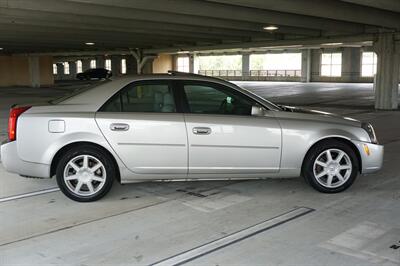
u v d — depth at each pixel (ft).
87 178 16.71
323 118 17.95
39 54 124.88
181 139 16.69
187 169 16.93
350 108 57.06
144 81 17.11
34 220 14.93
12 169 16.67
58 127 16.25
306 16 50.42
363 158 17.85
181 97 17.13
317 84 136.46
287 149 17.29
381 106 55.52
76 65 242.17
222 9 43.04
